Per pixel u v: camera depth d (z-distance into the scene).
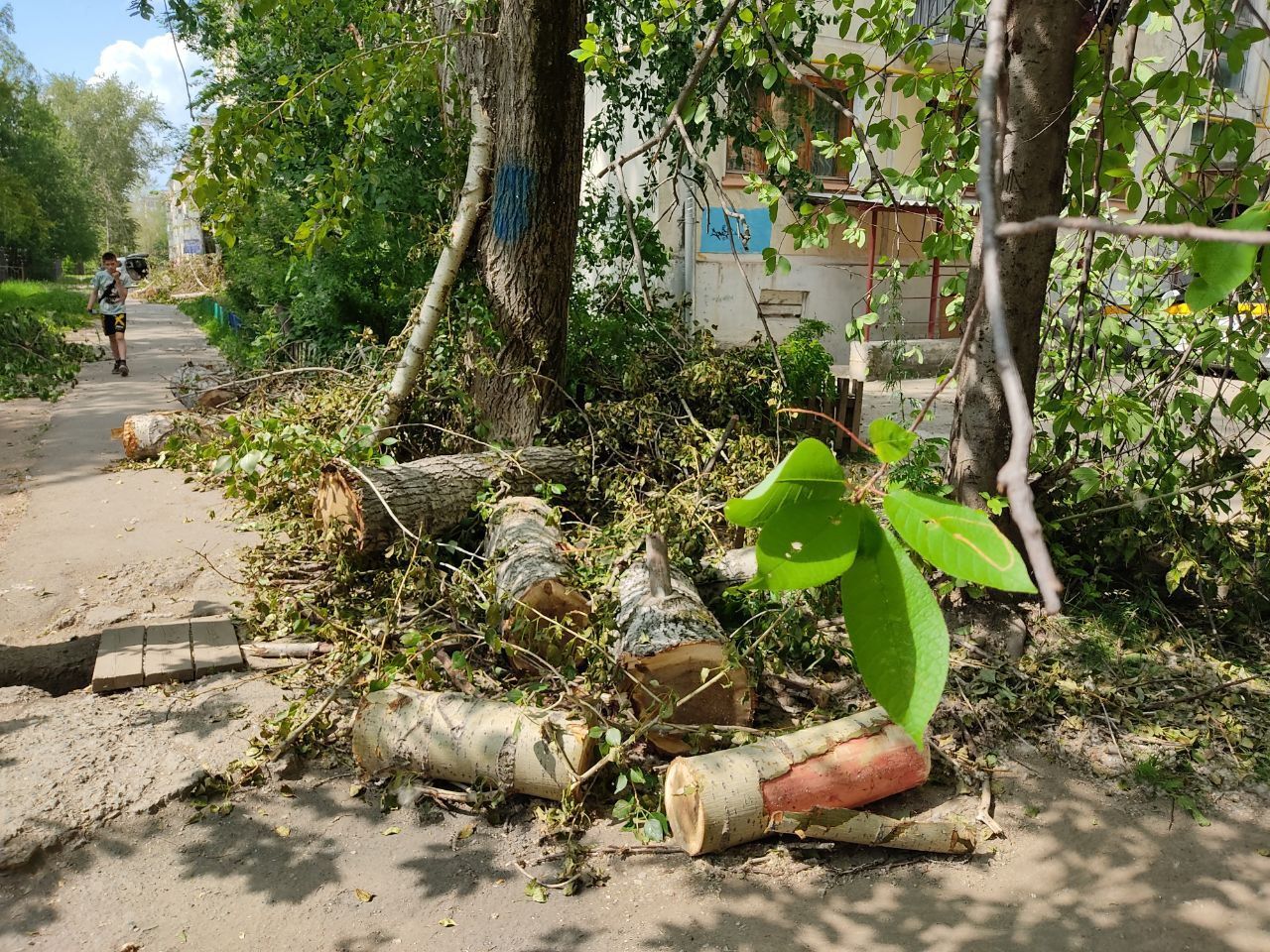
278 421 5.61
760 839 3.57
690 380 7.70
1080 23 4.43
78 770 3.76
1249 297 4.22
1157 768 4.08
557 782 3.65
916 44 5.18
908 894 3.31
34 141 50.44
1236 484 5.47
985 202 0.66
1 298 28.48
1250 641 5.24
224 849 3.46
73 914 3.11
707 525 5.54
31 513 7.14
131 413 11.21
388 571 5.48
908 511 0.66
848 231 5.43
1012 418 0.60
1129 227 0.58
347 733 4.23
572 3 6.82
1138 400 5.27
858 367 14.28
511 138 6.96
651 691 4.03
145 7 5.98
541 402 7.24
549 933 3.08
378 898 3.23
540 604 4.59
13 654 4.75
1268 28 3.40
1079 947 3.04
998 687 4.64
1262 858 3.52
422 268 9.31
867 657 0.67
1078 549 5.64
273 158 7.99
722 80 9.64
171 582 5.79
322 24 9.43
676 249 13.25
